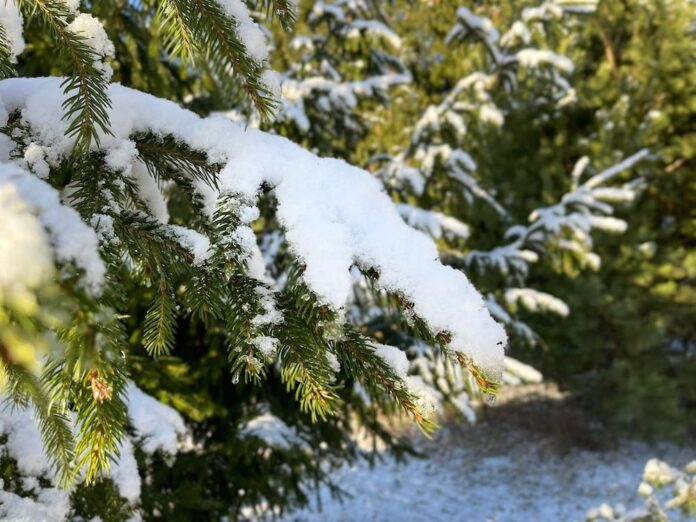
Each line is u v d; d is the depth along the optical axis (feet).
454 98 13.44
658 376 22.26
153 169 3.20
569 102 21.57
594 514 8.12
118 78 8.54
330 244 2.61
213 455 10.40
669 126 22.79
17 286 1.39
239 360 2.60
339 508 22.13
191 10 2.81
